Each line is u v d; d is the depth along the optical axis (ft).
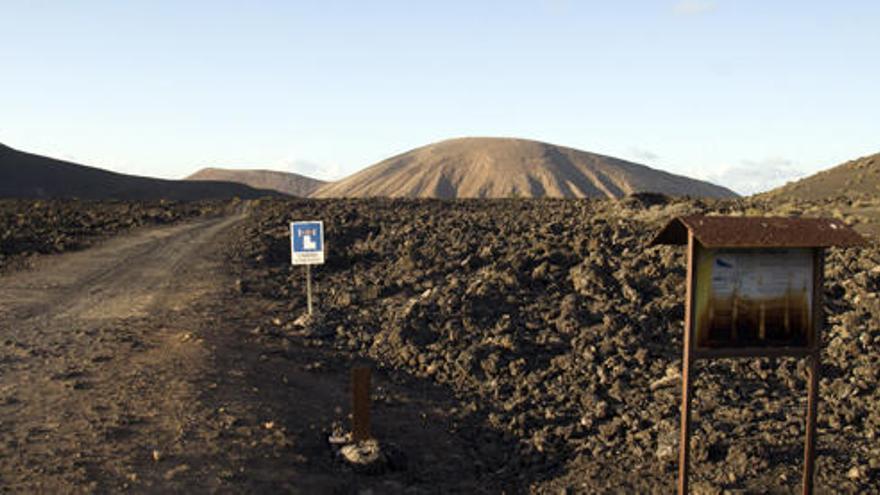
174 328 52.08
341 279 71.72
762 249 27.14
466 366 46.16
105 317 55.52
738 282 27.09
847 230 26.89
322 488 30.07
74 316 55.77
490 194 642.22
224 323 54.34
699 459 33.27
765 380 42.57
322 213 118.52
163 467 29.68
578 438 37.24
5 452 30.17
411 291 64.34
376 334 53.21
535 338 50.29
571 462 34.76
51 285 68.13
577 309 54.54
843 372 42.50
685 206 92.38
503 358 47.21
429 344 50.44
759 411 37.93
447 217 107.96
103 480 28.17
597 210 104.58
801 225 27.04
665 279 59.47
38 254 85.10
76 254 86.33
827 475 31.37
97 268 77.66
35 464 29.17
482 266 70.38
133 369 41.73
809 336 27.53
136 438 32.17
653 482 31.96
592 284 59.21
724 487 30.66
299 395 40.16
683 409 27.45
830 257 62.95
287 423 35.65
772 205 100.63
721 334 27.17
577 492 31.83
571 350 48.29
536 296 58.70
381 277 70.38
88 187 453.17
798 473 31.60
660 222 84.23
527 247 74.18
